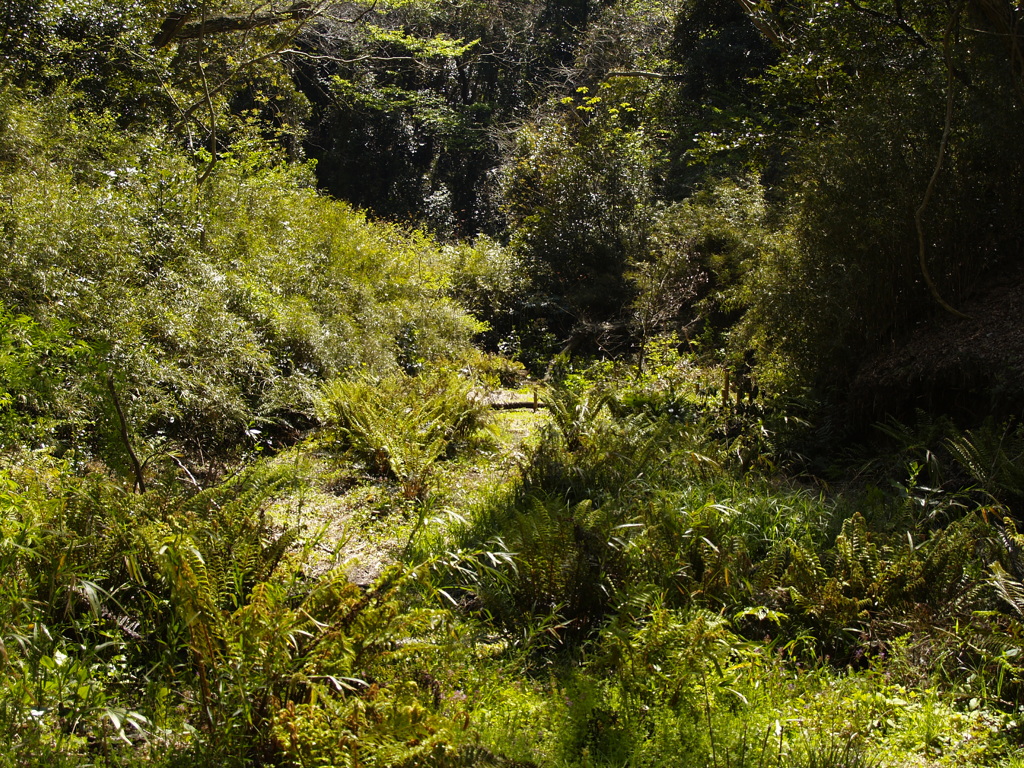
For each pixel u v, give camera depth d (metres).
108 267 6.73
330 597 3.26
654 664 3.38
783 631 4.02
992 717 3.21
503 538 4.66
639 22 26.73
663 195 20.89
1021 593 3.67
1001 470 5.25
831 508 5.57
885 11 9.77
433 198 34.12
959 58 8.20
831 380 7.86
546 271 17.44
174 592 3.04
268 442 7.51
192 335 7.00
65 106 9.99
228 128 16.89
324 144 33.69
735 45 19.47
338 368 8.96
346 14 24.72
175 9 15.74
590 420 7.48
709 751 2.96
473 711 3.16
